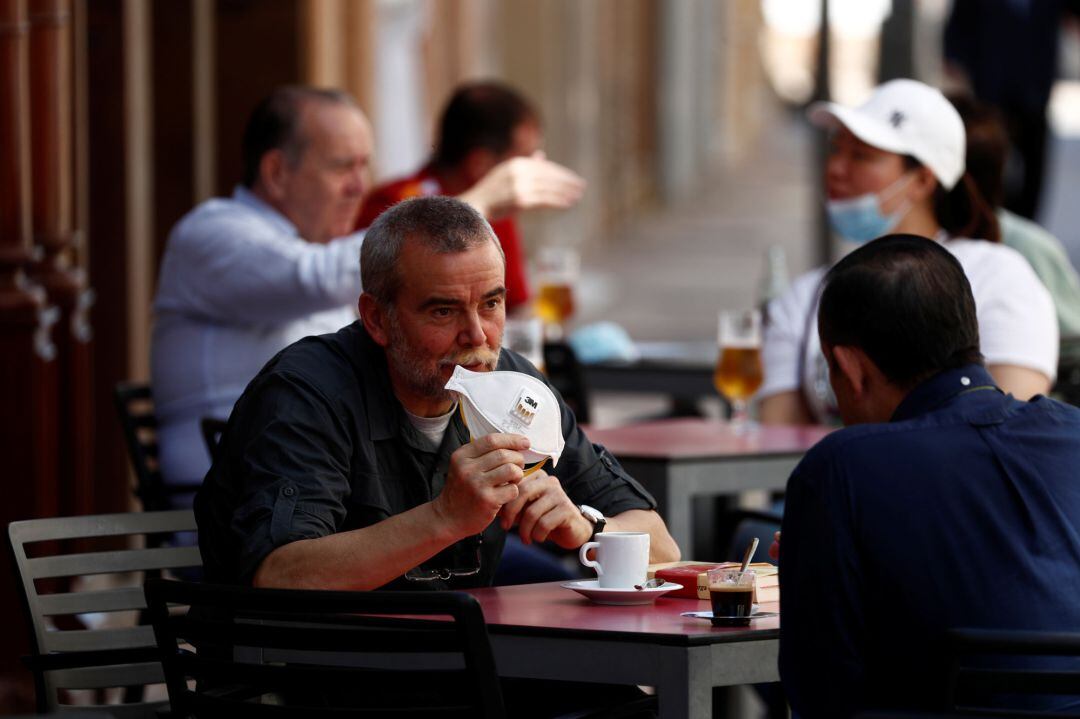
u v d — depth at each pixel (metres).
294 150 13.08
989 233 13.66
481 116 17.27
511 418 7.61
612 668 6.93
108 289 19.59
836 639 6.79
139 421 13.09
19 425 14.69
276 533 7.68
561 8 50.06
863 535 6.80
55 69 15.85
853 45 67.00
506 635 7.12
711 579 7.20
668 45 67.44
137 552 8.86
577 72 51.09
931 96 13.55
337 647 6.69
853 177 13.61
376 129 26.80
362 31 26.09
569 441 9.22
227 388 12.88
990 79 28.05
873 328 7.17
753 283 52.41
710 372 18.39
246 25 23.22
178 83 21.58
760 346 13.77
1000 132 13.80
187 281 12.88
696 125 73.31
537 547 14.37
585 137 52.09
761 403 14.50
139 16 19.72
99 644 8.67
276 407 8.08
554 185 12.27
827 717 6.80
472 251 8.09
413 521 7.54
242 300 12.69
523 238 47.66
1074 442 7.14
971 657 6.88
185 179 21.66
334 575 7.52
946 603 6.76
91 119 19.39
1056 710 6.83
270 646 6.79
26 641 14.37
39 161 15.97
